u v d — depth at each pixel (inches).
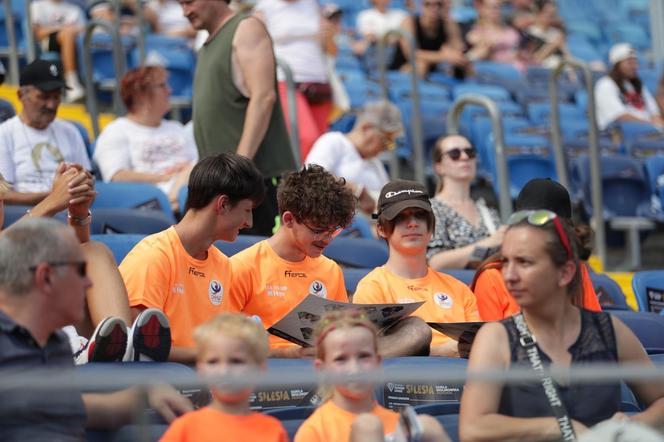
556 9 1740.9
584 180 1100.5
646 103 1300.4
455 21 1552.7
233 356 379.6
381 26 1482.5
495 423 385.7
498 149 916.0
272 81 700.7
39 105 762.8
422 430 390.0
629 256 1135.0
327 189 549.6
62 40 1240.2
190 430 368.8
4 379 350.3
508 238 411.5
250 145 685.3
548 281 406.3
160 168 864.9
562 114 1343.5
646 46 1873.8
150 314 433.4
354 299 572.4
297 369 420.8
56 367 390.9
